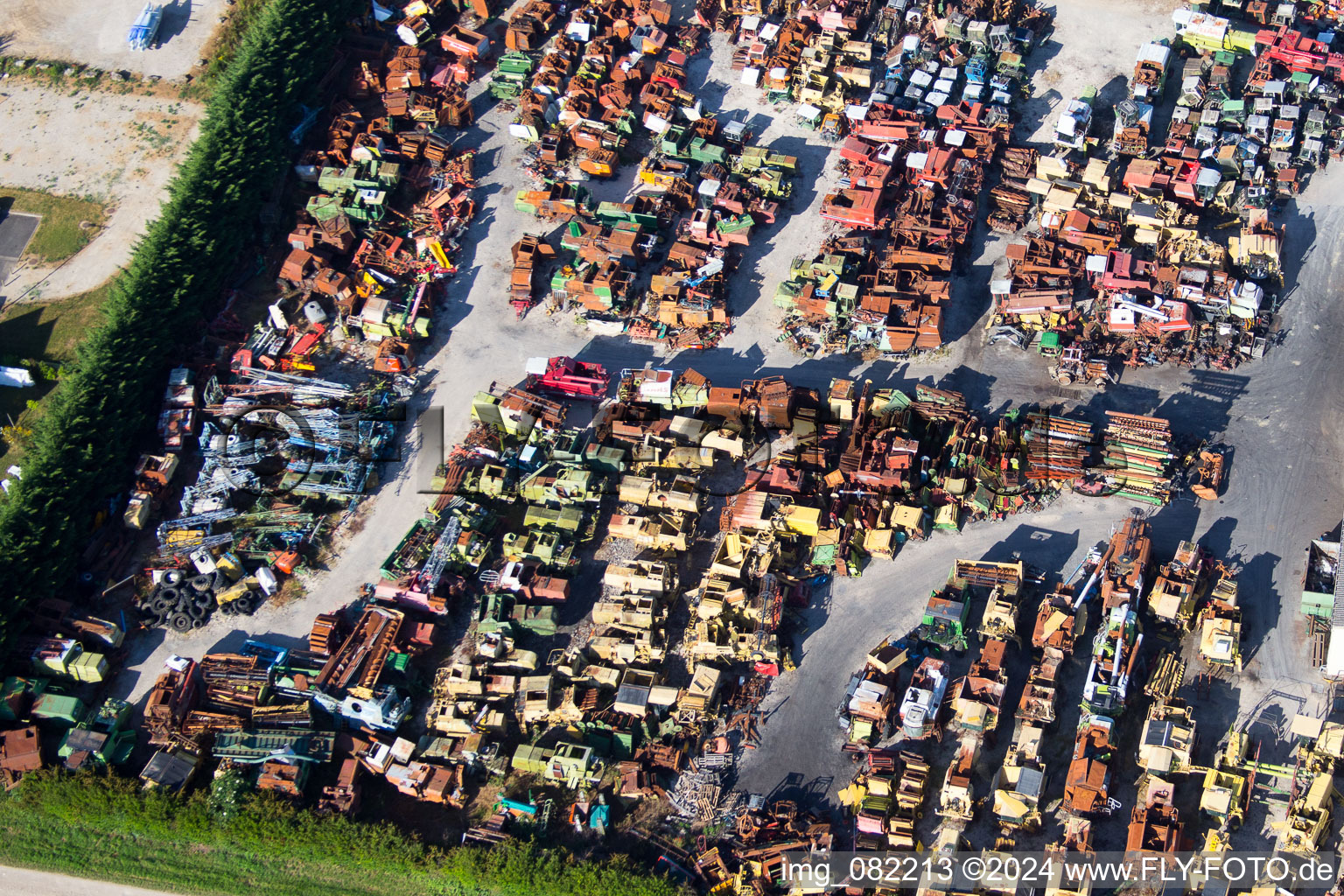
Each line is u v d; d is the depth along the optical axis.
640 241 131.12
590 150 139.62
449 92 146.75
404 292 130.25
